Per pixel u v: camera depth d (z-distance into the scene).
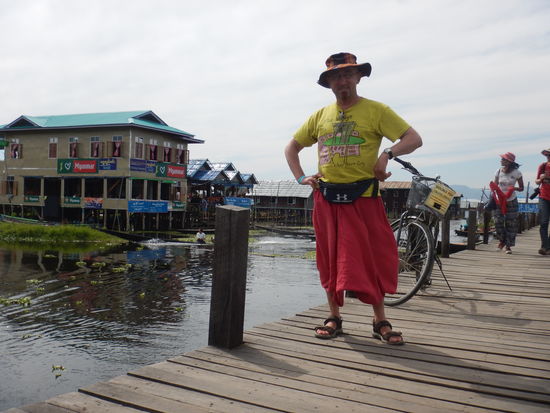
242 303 3.11
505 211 9.12
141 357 7.84
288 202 60.38
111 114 34.66
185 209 37.47
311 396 2.29
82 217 34.00
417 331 3.56
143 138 33.06
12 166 36.16
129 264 18.95
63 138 34.06
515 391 2.37
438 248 9.77
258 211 61.66
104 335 9.11
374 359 2.86
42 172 34.97
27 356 7.79
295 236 39.69
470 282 5.88
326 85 3.24
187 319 10.48
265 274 17.53
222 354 2.91
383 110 3.07
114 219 32.59
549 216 8.85
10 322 9.89
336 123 3.16
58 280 15.02
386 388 2.40
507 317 4.05
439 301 4.75
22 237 28.00
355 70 3.07
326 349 3.05
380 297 3.17
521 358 2.92
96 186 35.69
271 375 2.56
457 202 73.00
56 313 10.77
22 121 35.34
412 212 4.91
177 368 2.65
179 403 2.18
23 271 16.53
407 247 5.00
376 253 3.16
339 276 3.06
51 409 2.11
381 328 3.25
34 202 35.38
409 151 3.02
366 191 3.11
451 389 2.41
